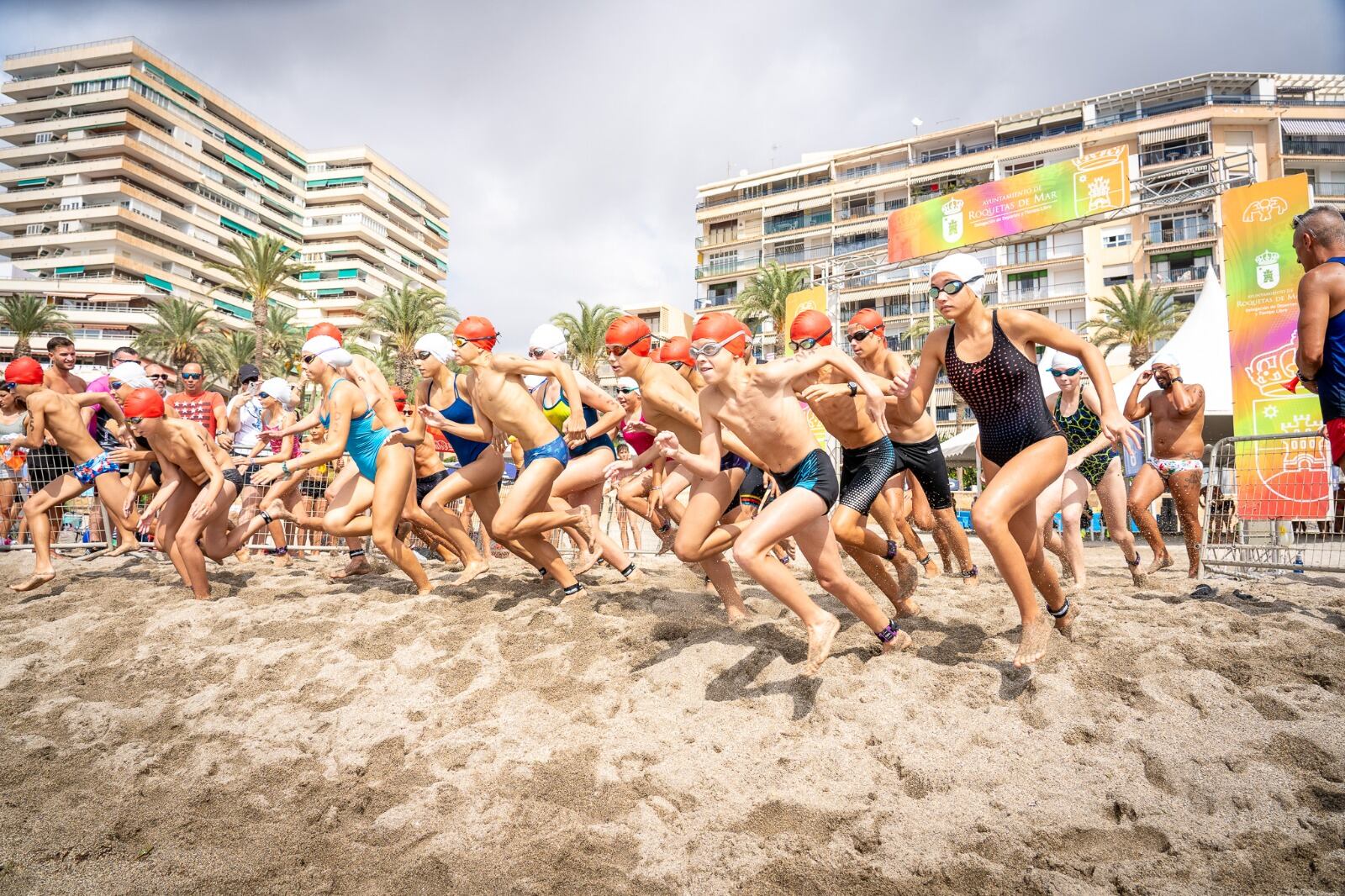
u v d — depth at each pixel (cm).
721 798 299
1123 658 382
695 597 551
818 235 5378
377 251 9531
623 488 665
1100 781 290
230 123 8000
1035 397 376
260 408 816
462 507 878
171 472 626
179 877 268
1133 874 236
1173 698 341
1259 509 709
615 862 262
